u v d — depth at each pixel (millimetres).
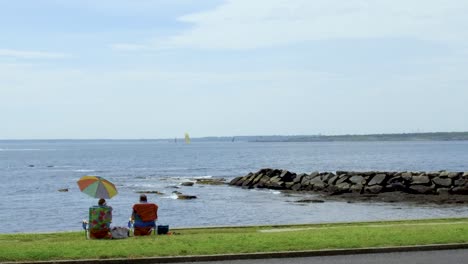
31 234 18766
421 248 15211
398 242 15578
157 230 19062
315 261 13750
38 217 37562
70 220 36062
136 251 14242
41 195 53781
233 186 63812
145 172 92812
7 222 35094
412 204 42469
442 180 49250
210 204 44438
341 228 18891
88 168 105625
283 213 37656
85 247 14727
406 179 50750
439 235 16547
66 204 45781
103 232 17531
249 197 50500
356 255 14531
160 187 62438
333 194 51344
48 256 13609
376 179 52156
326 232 17516
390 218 33594
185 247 14781
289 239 15977
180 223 33000
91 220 17547
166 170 98625
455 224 19859
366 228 18641
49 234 18719
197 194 53781
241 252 14273
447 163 114188
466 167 99562
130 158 154250
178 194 53000
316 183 56750
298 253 14414
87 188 18172
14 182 71500
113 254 13875
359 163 118312
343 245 15125
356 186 51938
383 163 117000
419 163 115250
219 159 145375
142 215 18547
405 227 18844
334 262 13617
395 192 49625
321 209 39906
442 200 44375
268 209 40344
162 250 14375
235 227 20281
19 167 109562
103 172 92812
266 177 62844
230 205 43562
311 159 140875
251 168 104625
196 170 98688
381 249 14945
